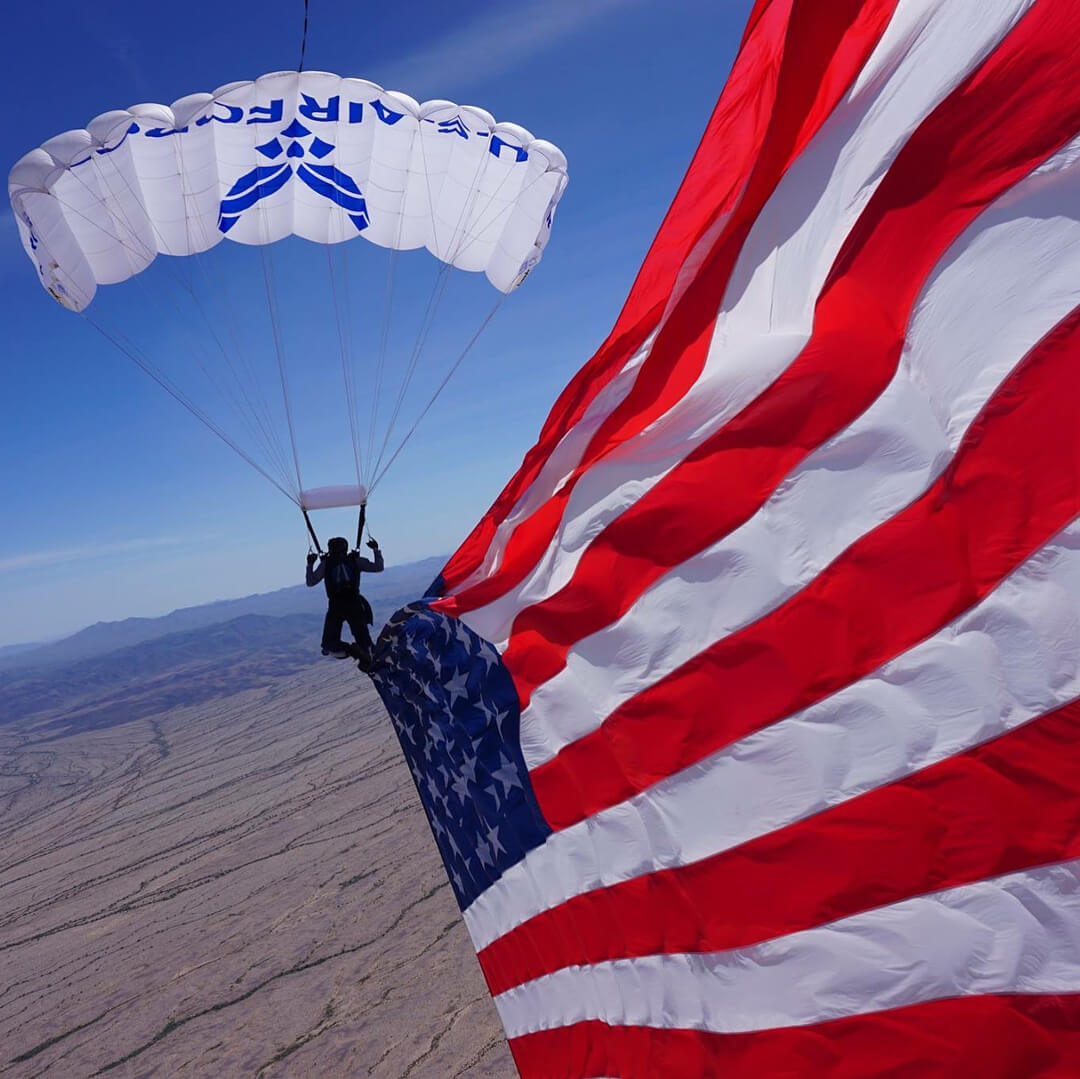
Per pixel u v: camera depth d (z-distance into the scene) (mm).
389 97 10422
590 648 4254
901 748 3125
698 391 3592
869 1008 3236
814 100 3135
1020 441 2711
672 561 3760
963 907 3016
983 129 2666
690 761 3842
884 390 3029
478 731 5473
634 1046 4426
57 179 9430
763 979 3578
